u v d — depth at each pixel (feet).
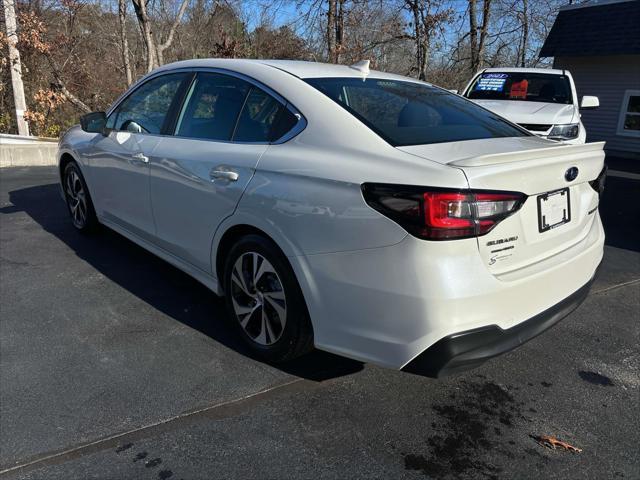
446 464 7.61
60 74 38.93
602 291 14.42
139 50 48.93
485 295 7.35
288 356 9.44
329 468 7.42
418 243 7.21
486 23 44.16
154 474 7.15
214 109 10.91
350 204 7.82
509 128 10.78
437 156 7.93
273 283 9.37
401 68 45.60
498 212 7.47
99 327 11.05
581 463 7.76
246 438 7.93
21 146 29.50
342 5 40.14
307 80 9.84
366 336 7.88
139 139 12.56
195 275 11.43
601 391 9.62
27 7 37.27
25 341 10.37
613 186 31.89
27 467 7.17
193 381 9.28
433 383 9.61
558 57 59.26
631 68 53.57
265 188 9.00
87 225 16.17
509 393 9.43
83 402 8.57
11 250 15.30
